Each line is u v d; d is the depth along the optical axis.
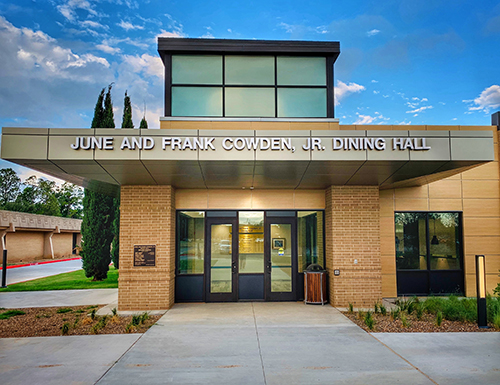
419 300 11.28
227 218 11.08
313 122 10.41
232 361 5.95
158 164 7.92
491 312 8.73
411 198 12.44
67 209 68.19
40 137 7.49
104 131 7.60
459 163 8.02
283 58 10.87
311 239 11.15
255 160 7.72
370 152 7.83
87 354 6.30
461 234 12.47
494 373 5.41
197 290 10.87
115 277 19.69
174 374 5.41
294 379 5.21
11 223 28.39
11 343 6.96
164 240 10.09
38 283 17.38
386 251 12.18
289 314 9.27
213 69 10.73
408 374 5.38
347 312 9.45
